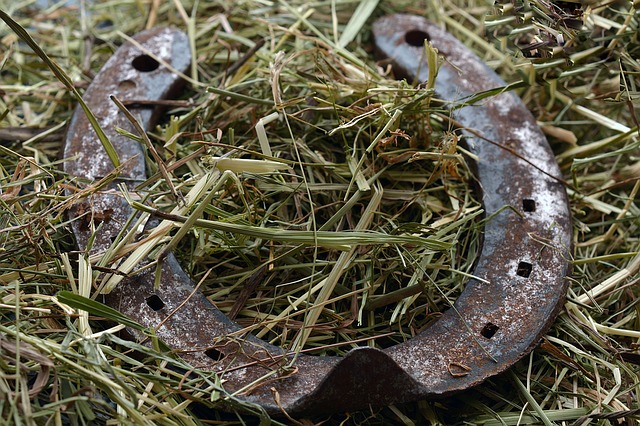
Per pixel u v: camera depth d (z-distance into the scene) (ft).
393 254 1.29
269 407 1.16
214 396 1.15
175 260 1.25
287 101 1.30
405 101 1.32
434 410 1.22
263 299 1.26
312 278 1.25
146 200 1.28
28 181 1.27
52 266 1.25
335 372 1.14
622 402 1.24
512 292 1.26
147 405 1.18
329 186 1.30
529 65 1.37
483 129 1.38
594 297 1.30
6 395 1.11
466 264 1.29
